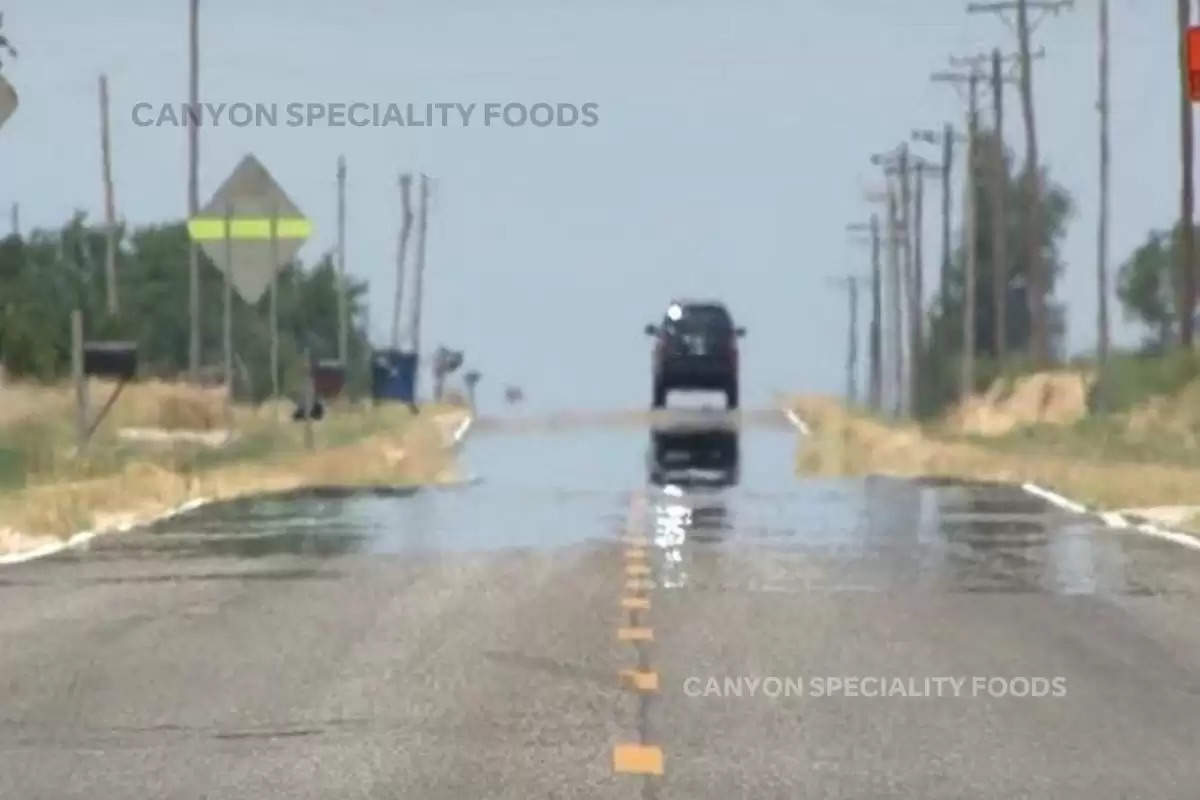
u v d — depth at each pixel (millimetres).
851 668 69750
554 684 66688
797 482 165375
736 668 69750
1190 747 56812
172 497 143625
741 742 57312
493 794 50938
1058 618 82438
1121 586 93312
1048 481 162500
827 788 51688
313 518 130875
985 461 187250
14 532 115625
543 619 82062
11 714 61875
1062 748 56594
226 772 53625
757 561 104062
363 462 181125
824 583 94375
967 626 80062
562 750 56219
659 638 76625
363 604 86938
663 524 125625
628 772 53344
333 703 63469
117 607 86375
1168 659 71938
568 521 127812
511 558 105688
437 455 191875
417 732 58812
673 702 63406
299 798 50656
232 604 87188
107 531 122312
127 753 56094
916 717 61031
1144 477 158000
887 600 88062
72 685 66938
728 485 161500
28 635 78062
